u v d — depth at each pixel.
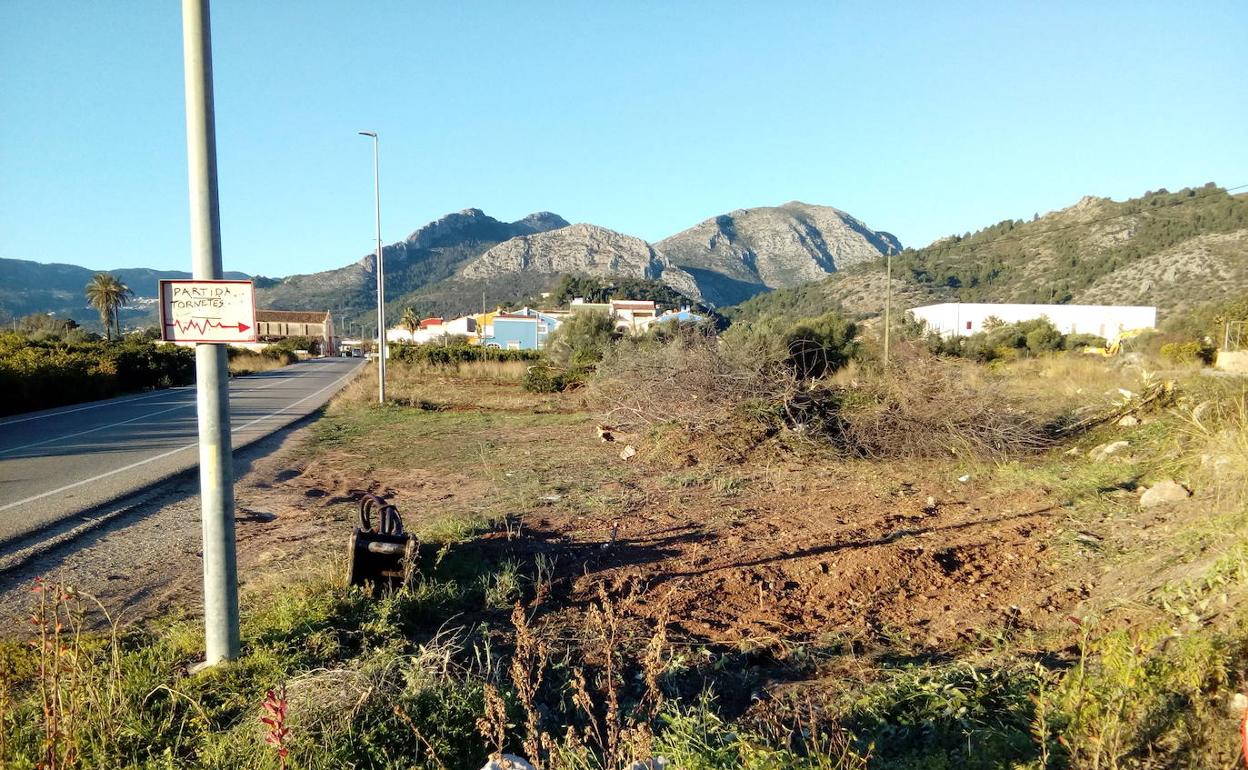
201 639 4.68
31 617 5.27
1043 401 15.63
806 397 13.38
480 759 3.59
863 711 3.97
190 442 15.01
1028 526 7.71
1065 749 3.32
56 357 27.42
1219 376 13.84
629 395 14.70
